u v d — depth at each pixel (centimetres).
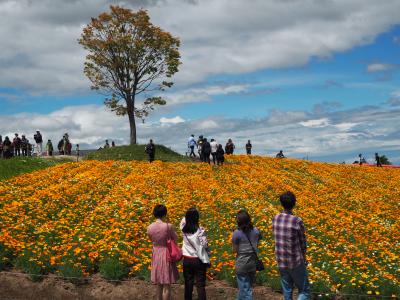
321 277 1268
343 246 1666
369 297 1191
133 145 4659
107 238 1473
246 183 2948
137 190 2319
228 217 1931
